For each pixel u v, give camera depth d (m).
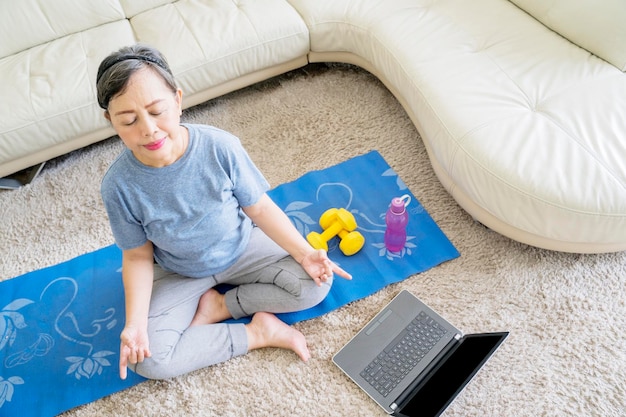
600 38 1.56
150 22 1.93
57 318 1.55
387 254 1.60
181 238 1.27
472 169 1.43
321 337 1.46
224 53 1.83
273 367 1.42
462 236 1.63
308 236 1.58
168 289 1.42
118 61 1.00
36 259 1.69
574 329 1.42
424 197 1.73
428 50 1.70
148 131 1.04
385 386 1.35
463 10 1.81
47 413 1.38
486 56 1.65
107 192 1.16
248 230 1.45
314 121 1.98
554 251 1.56
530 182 1.34
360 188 1.77
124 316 1.54
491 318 1.46
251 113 2.04
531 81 1.55
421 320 1.45
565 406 1.30
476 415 1.30
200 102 1.97
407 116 1.95
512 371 1.36
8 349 1.50
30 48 1.93
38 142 1.74
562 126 1.43
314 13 1.91
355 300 1.52
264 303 1.45
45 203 1.83
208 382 1.40
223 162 1.21
